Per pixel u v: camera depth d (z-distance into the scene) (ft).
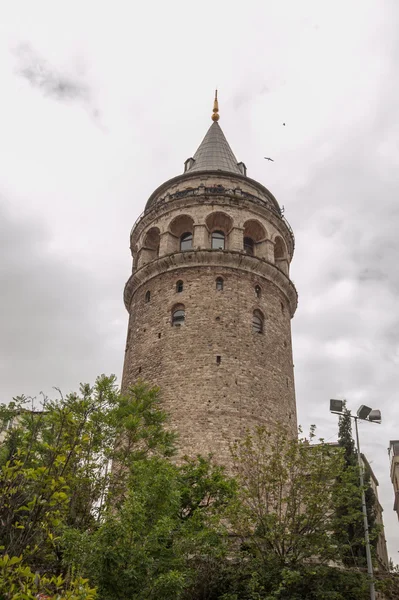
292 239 154.61
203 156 164.04
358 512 75.15
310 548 72.49
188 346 120.26
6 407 66.85
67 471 44.80
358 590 70.44
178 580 53.72
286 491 88.38
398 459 228.84
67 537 54.49
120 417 83.97
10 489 36.19
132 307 141.18
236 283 130.41
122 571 53.01
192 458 105.19
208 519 74.13
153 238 148.05
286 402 122.72
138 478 66.85
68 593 29.84
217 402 112.47
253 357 121.19
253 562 72.84
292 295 143.54
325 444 82.12
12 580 29.66
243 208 141.18
